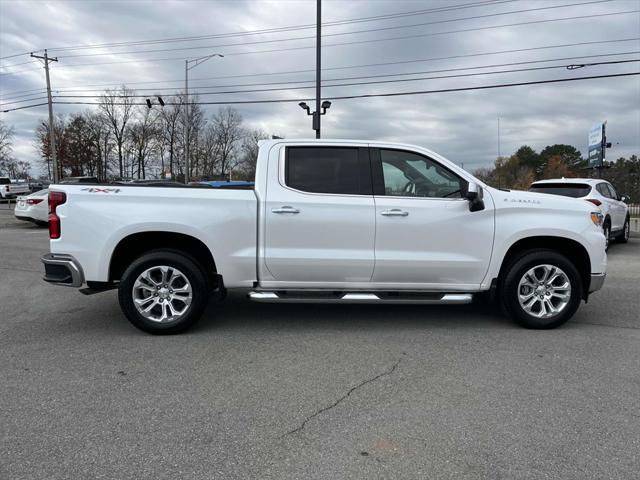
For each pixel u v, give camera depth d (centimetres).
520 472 283
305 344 502
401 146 547
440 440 317
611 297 714
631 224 2330
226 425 336
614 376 419
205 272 535
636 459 295
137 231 514
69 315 617
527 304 551
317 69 1970
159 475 279
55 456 297
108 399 374
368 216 528
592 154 3803
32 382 405
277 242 526
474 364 446
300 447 309
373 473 282
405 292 543
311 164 538
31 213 1816
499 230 539
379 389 393
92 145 7762
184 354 472
